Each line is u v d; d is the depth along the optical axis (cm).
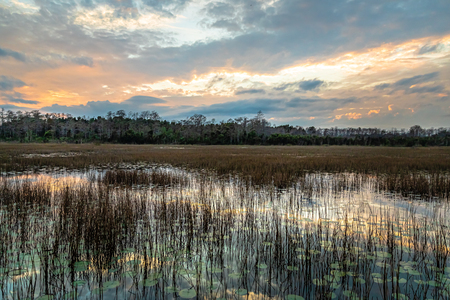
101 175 1228
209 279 321
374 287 307
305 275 330
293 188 938
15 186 865
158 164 1714
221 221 534
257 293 294
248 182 1045
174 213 586
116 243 426
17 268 348
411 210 649
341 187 955
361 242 434
